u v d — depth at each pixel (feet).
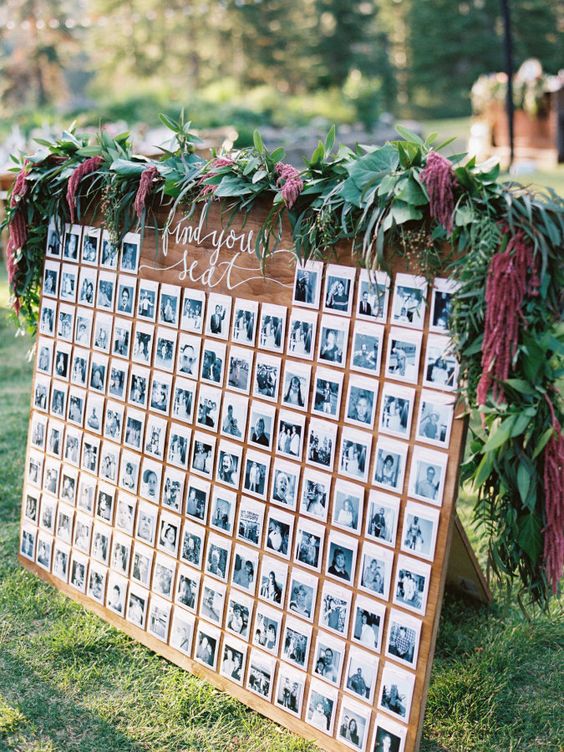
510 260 7.63
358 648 9.29
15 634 11.54
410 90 128.77
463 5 120.67
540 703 10.39
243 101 75.97
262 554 10.09
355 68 122.21
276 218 9.52
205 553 10.66
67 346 12.28
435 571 8.65
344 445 9.26
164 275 10.91
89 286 11.90
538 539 8.51
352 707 9.31
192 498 10.76
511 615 11.87
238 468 10.26
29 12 111.65
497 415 8.17
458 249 8.05
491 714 10.11
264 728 9.92
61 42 117.19
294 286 9.52
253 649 10.21
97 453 11.92
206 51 122.72
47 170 11.93
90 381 11.96
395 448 8.84
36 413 12.86
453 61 121.70
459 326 8.04
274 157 9.42
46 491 12.73
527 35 117.19
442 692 10.42
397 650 8.97
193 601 10.79
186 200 10.36
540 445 7.95
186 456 10.81
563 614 12.03
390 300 8.70
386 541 9.00
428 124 111.14
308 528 9.64
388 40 139.33
